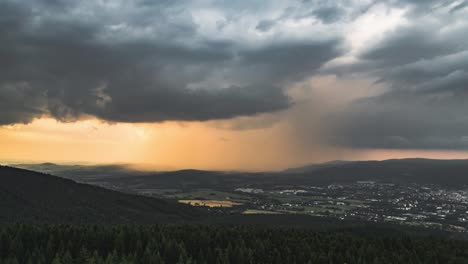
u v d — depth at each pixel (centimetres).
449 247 10256
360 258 8619
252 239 10131
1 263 7356
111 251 8962
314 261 8719
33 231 9438
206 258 8681
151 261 7862
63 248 8231
